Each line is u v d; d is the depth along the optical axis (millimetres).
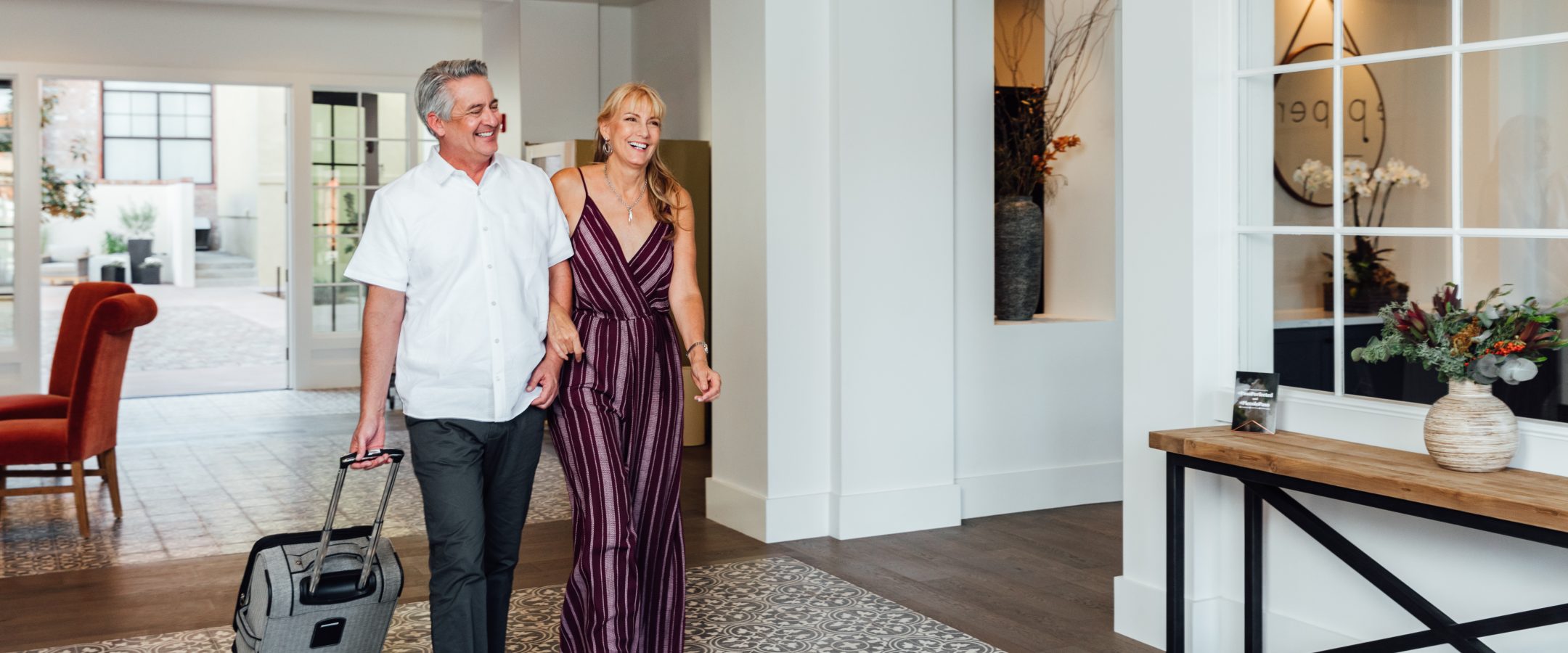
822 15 4875
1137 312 3629
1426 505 2488
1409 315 2688
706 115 7750
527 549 4848
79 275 17656
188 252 18766
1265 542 3404
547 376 2908
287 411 8867
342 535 2816
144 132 19016
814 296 4930
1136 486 3656
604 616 2916
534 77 8258
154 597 4145
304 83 9555
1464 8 2857
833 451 4977
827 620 3818
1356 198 3105
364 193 10008
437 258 2703
